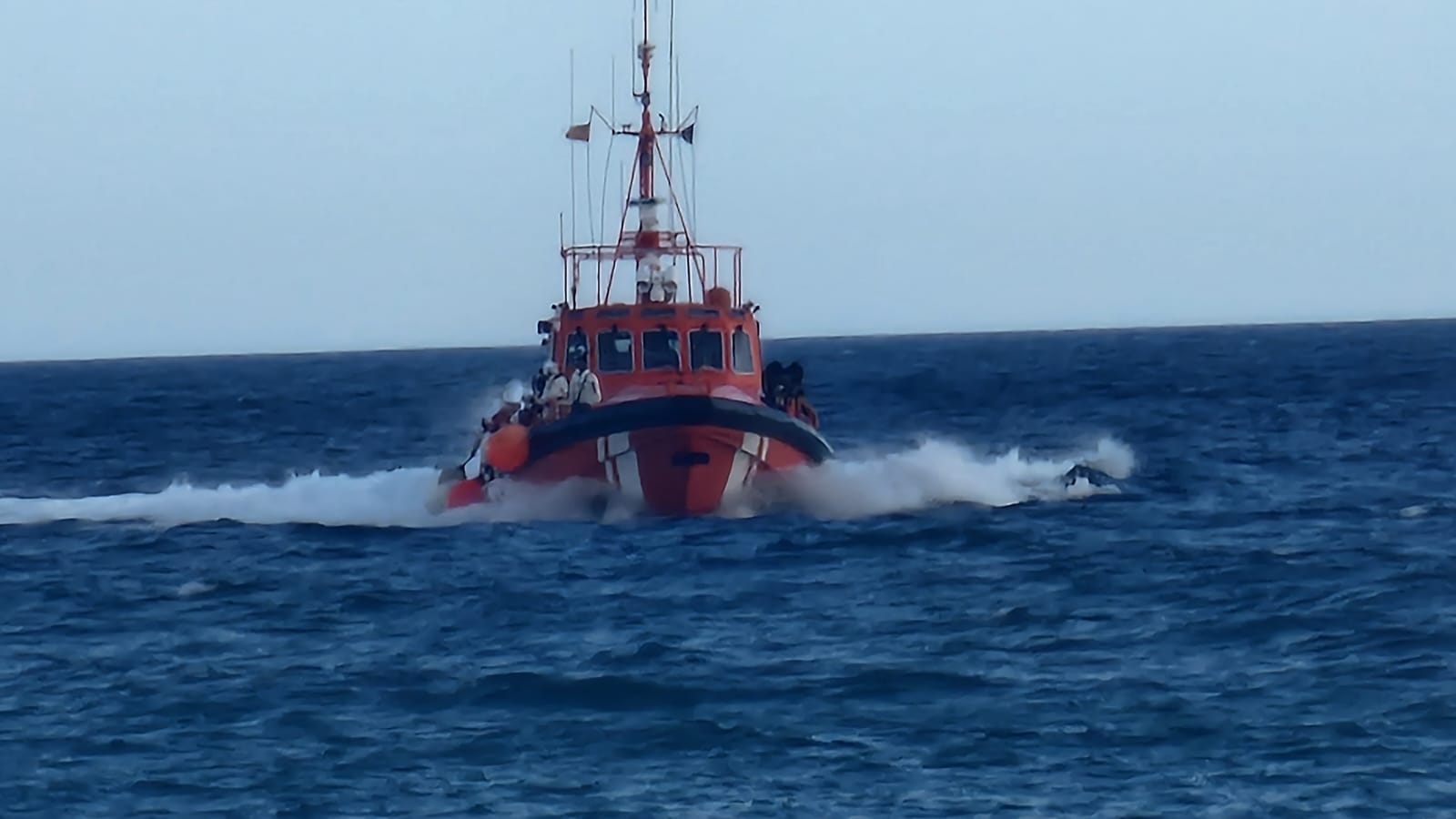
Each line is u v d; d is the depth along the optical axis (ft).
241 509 485.15
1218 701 260.83
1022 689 269.64
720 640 304.91
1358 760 232.32
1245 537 413.39
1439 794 219.20
